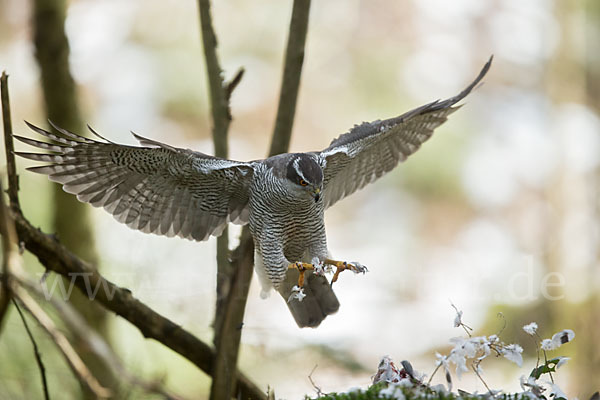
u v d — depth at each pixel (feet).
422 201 54.34
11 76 48.32
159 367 30.07
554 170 54.49
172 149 19.84
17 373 26.91
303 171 21.40
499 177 56.18
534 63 60.80
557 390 14.56
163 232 22.40
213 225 22.84
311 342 35.91
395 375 15.85
